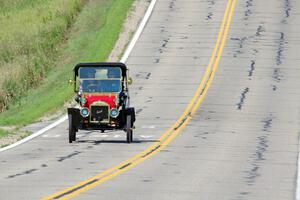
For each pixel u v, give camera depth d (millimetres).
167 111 106375
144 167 58531
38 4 179375
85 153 68125
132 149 71438
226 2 171375
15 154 68312
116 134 85188
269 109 108500
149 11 163250
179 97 116500
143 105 111125
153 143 76812
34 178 51969
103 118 76375
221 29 154125
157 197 44156
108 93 77062
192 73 130750
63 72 130250
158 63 135750
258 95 117750
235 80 126750
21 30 157500
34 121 99188
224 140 80750
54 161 62406
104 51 139000
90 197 43531
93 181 50250
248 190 47969
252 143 78625
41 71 132000
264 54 141000
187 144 76438
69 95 112688
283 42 147500
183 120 98750
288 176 55156
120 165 59500
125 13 160250
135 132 87625
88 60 135000
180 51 142250
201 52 142000
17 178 52094
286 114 105000
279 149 73875
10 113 110688
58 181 50281
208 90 120812
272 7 168000
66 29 155250
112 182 49969
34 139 81188
